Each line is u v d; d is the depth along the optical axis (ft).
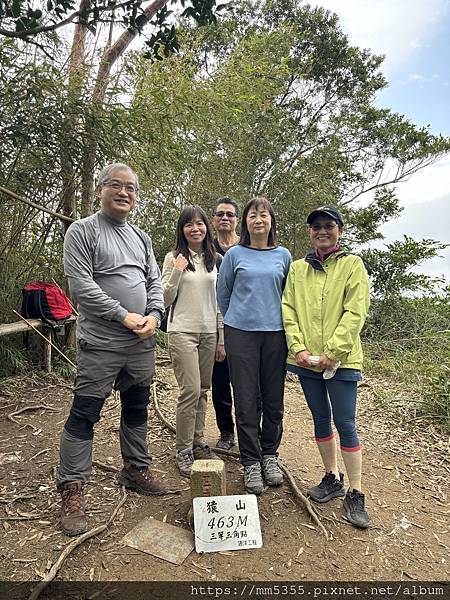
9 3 7.42
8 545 7.12
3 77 12.71
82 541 7.15
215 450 10.39
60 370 15.46
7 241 15.31
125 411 8.59
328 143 31.40
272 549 7.23
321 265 8.27
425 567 7.06
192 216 9.29
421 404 13.96
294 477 9.52
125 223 8.27
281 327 8.61
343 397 7.89
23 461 9.91
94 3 8.13
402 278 26.43
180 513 8.02
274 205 26.53
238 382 8.58
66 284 16.96
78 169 14.80
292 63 34.17
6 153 13.80
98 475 9.23
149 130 14.14
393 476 10.06
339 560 7.09
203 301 9.30
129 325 7.52
